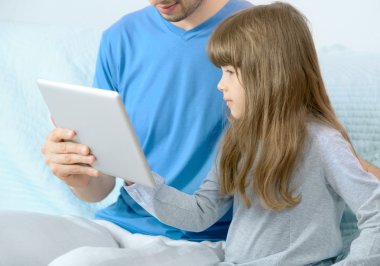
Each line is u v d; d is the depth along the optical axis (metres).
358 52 2.02
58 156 1.42
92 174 1.44
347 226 1.70
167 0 1.62
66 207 2.02
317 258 1.38
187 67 1.71
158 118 1.74
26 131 2.20
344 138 1.45
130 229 1.72
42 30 2.40
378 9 2.02
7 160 2.17
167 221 1.52
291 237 1.41
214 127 1.69
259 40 1.43
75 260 1.28
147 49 1.77
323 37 2.12
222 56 1.45
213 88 1.69
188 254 1.45
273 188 1.41
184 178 1.71
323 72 1.94
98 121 1.30
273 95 1.41
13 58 2.34
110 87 1.86
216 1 1.74
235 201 1.53
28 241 1.45
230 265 1.44
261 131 1.43
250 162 1.44
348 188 1.34
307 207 1.39
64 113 1.36
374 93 1.83
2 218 1.49
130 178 1.38
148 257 1.38
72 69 2.23
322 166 1.38
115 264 1.31
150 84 1.76
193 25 1.73
